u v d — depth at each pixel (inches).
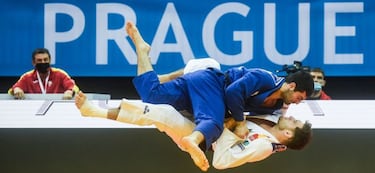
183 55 762.2
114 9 766.5
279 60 760.3
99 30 768.9
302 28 757.3
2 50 770.8
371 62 757.9
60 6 769.6
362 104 538.9
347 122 506.6
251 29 759.7
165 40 762.2
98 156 511.5
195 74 422.6
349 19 756.0
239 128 414.9
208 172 519.8
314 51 758.5
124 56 769.6
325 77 778.8
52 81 683.4
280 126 423.5
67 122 508.7
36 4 770.8
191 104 416.8
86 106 415.2
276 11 758.5
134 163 513.0
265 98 420.2
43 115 518.6
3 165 512.4
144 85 418.6
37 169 513.3
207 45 761.6
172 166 515.2
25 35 770.8
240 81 406.6
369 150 503.8
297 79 416.5
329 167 509.7
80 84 788.0
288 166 518.6
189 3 761.0
